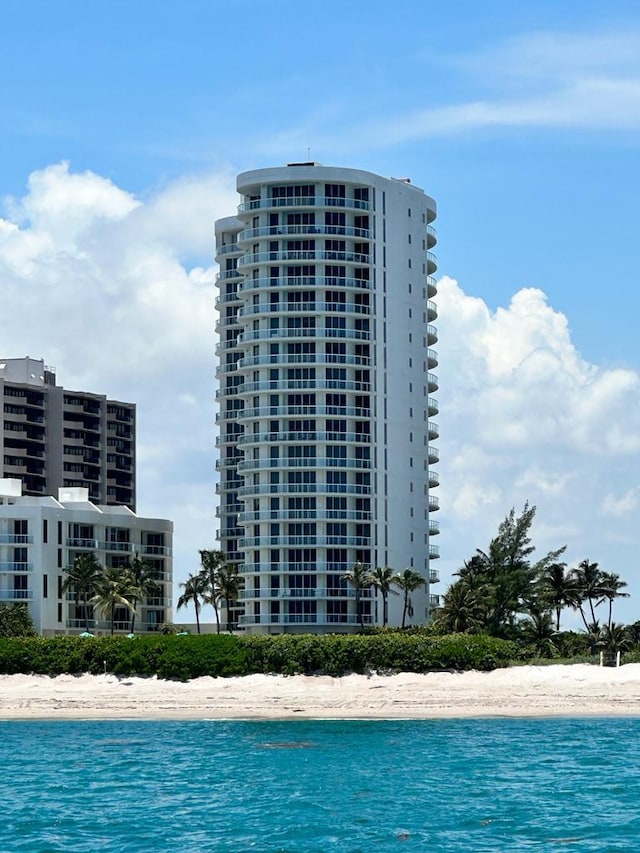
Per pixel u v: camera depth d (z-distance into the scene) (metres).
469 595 173.25
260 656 151.00
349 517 197.50
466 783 93.75
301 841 74.56
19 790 92.00
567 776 96.69
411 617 194.50
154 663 151.38
